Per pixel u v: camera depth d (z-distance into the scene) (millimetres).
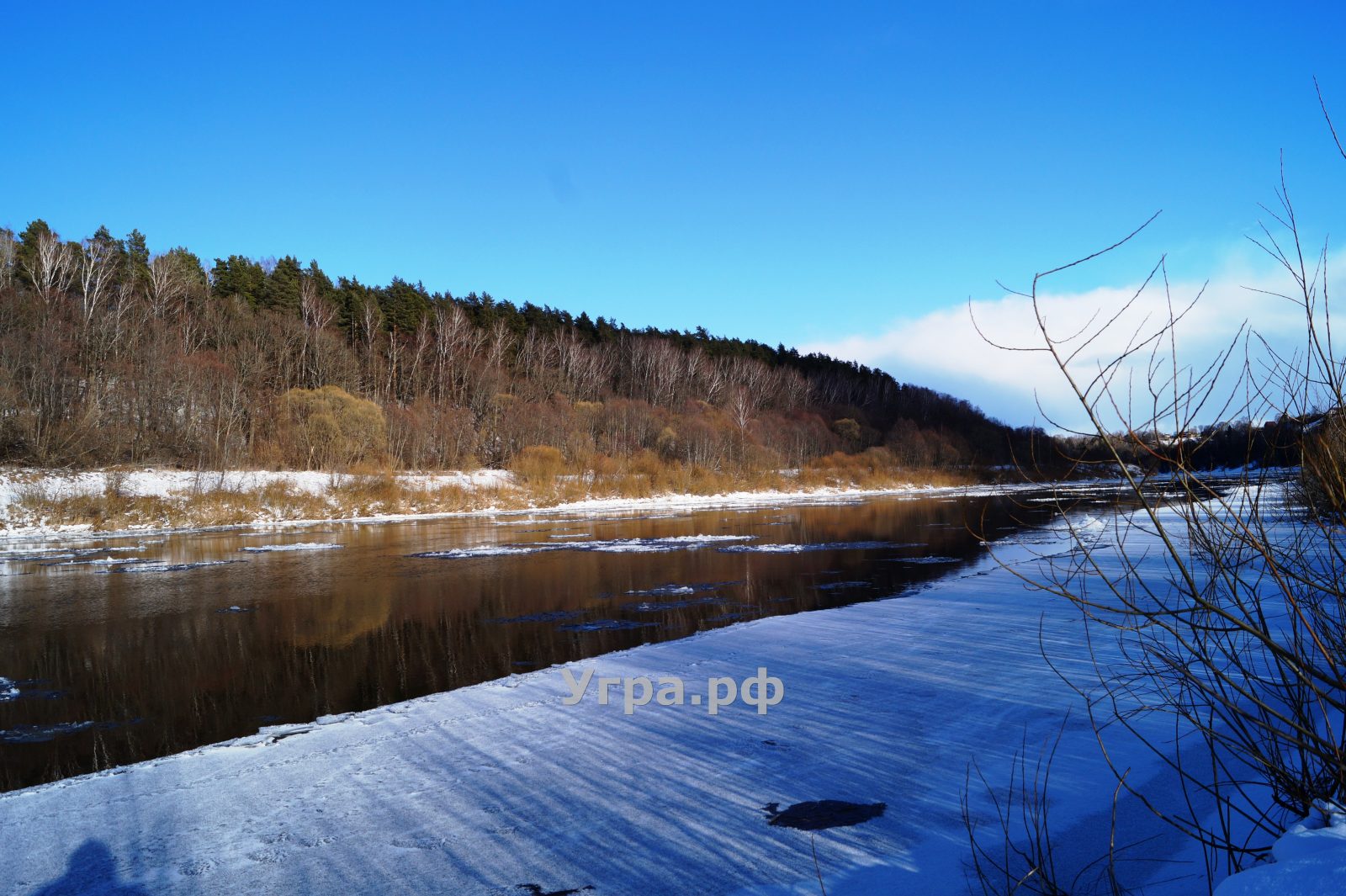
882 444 84000
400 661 10273
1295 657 3033
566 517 38188
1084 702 6605
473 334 77562
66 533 29641
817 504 47375
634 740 6188
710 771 5492
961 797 4863
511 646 10961
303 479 37969
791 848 4309
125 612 14320
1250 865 3516
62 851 4656
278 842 4652
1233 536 3123
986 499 51656
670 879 4035
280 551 24016
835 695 7234
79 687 9469
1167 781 4836
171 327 52250
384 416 48031
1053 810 4574
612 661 8953
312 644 11500
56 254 54406
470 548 24438
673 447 60500
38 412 34969
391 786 5473
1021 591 12844
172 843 4707
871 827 4516
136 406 40656
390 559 21844
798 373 105250
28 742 7520
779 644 9555
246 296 66938
